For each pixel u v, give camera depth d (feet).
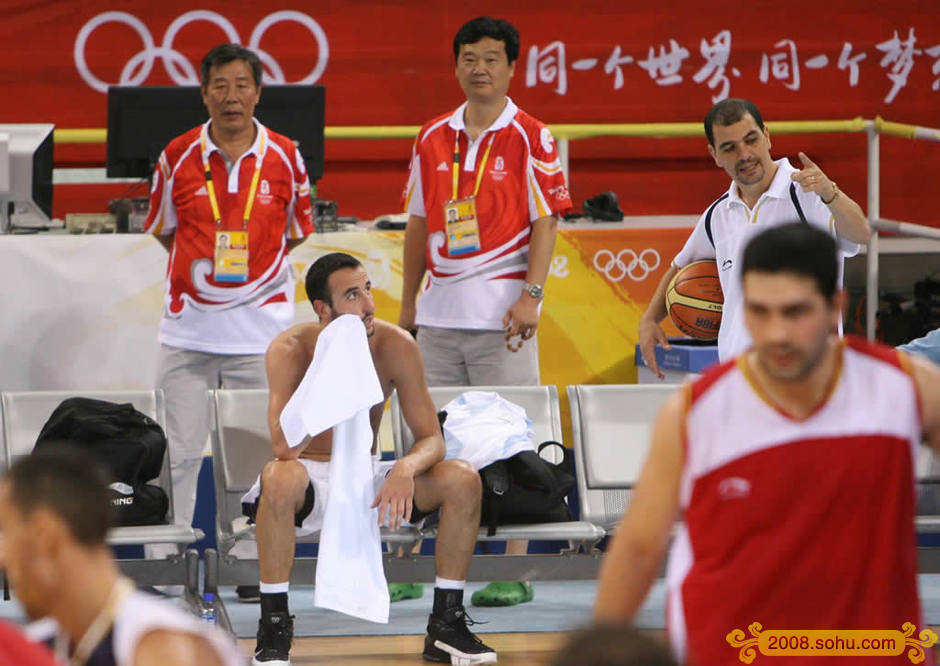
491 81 60.08
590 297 72.59
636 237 72.64
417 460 50.88
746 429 25.99
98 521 22.31
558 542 69.92
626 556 27.02
